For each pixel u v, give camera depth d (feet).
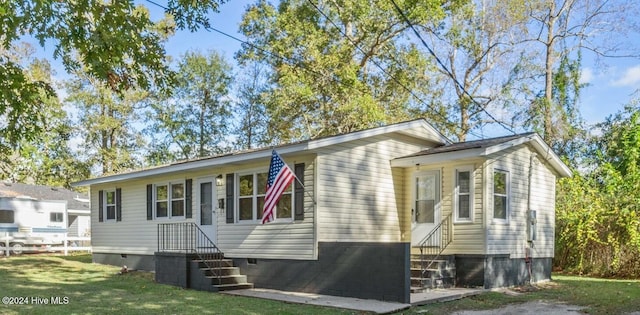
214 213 49.08
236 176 47.16
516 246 46.21
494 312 32.60
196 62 126.82
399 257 34.78
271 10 84.64
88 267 59.88
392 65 87.40
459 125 94.48
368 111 76.69
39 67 103.91
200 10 31.27
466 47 93.50
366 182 44.42
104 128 114.83
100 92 112.57
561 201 62.54
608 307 34.55
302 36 82.74
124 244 60.70
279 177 38.96
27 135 30.09
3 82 26.12
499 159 44.83
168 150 128.67
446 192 45.19
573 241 59.52
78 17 24.84
